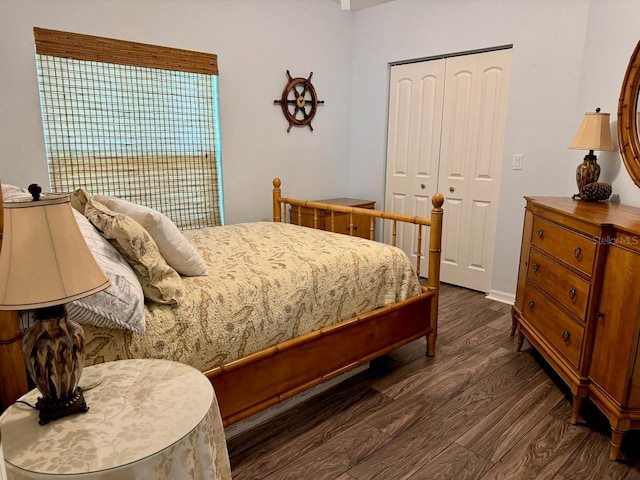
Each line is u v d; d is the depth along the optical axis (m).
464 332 2.98
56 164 2.72
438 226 2.48
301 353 1.96
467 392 2.24
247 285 1.80
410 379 2.37
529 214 2.58
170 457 0.98
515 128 3.32
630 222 1.76
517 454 1.78
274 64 3.73
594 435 1.90
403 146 4.16
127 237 1.48
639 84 2.26
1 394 1.27
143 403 1.12
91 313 1.29
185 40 3.15
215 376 1.63
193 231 2.87
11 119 2.53
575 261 1.98
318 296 2.02
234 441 1.86
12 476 0.91
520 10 3.17
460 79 3.64
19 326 1.29
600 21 2.71
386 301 2.35
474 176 3.68
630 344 1.64
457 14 3.54
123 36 2.85
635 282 1.62
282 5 3.70
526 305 2.59
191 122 3.30
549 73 3.09
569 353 2.03
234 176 3.62
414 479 1.64
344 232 4.05
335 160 4.46
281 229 2.94
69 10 2.63
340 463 1.73
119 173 2.99
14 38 2.47
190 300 1.63
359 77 4.38
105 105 2.86
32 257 0.95
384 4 4.04
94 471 0.90
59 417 1.06
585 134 2.52
